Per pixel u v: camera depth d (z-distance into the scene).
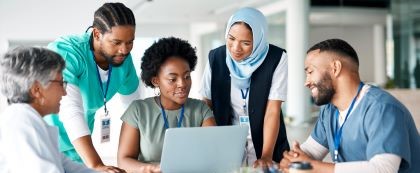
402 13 10.34
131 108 2.12
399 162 1.74
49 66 1.57
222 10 12.91
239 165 1.96
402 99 5.90
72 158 2.35
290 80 10.09
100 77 2.33
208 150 1.86
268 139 2.38
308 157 1.91
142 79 2.14
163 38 2.08
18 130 1.50
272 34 11.58
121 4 2.10
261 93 2.41
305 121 9.97
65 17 5.58
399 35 10.48
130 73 2.49
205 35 17.69
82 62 2.20
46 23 5.88
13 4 5.90
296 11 9.96
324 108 2.13
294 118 10.01
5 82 1.56
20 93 1.55
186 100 2.18
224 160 1.91
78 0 5.39
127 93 2.59
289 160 1.94
